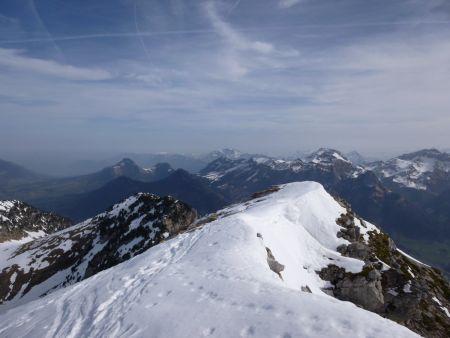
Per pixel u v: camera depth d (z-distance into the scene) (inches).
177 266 1231.5
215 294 884.0
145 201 5413.4
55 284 4758.9
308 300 764.0
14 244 7765.8
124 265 1460.4
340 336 604.7
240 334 666.8
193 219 4793.3
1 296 4810.5
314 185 3063.5
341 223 2502.5
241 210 2851.9
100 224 5718.5
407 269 2581.2
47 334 880.3
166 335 711.1
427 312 2075.5
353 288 1815.9
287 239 2030.0
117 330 791.1
